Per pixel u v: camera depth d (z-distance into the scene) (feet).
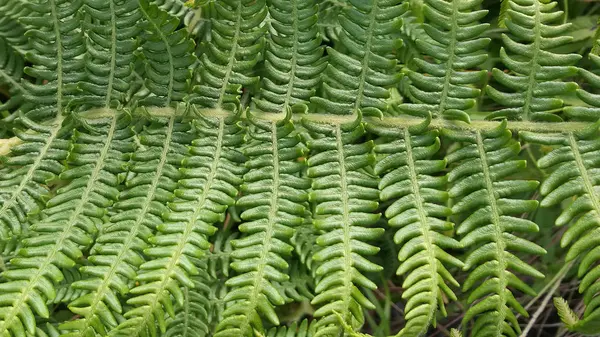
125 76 1.66
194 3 1.68
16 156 1.64
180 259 1.53
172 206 1.56
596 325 1.49
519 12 1.57
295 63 1.63
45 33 1.64
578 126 1.57
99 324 1.51
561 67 1.57
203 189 1.58
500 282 1.52
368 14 1.59
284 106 1.64
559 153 1.56
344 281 1.52
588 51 2.09
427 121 1.58
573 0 2.10
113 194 1.60
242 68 1.64
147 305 1.52
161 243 1.53
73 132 1.63
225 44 1.63
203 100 1.64
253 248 1.54
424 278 1.52
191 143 1.63
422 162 1.58
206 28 1.90
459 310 2.22
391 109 1.71
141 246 1.55
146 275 1.52
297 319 2.05
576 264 2.12
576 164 1.55
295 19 1.62
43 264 1.54
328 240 1.53
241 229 1.55
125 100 1.66
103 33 1.63
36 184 1.62
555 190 1.54
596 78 1.56
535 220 2.09
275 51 1.63
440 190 1.58
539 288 2.16
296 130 1.76
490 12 2.13
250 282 1.53
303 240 1.93
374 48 1.60
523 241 1.52
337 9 1.96
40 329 1.86
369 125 1.61
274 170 1.58
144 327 1.52
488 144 1.57
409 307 1.51
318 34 1.62
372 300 2.15
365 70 1.61
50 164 1.63
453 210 1.55
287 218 1.56
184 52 1.63
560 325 2.18
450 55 1.59
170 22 1.60
